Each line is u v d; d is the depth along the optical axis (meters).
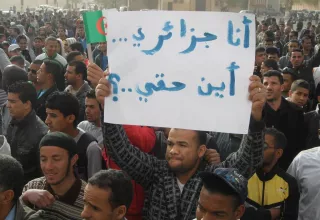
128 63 2.40
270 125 4.52
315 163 3.20
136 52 2.39
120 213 2.18
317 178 3.15
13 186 2.16
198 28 2.33
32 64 5.91
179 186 2.51
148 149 3.05
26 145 3.50
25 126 3.58
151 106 2.38
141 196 2.85
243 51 2.30
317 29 23.00
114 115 2.42
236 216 1.98
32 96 3.60
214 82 2.32
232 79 2.30
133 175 2.60
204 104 2.33
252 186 3.16
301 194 3.25
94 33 2.53
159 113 2.38
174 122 2.35
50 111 3.33
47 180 2.55
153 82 2.38
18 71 5.23
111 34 2.42
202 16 2.33
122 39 2.41
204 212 1.96
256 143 2.42
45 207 2.46
